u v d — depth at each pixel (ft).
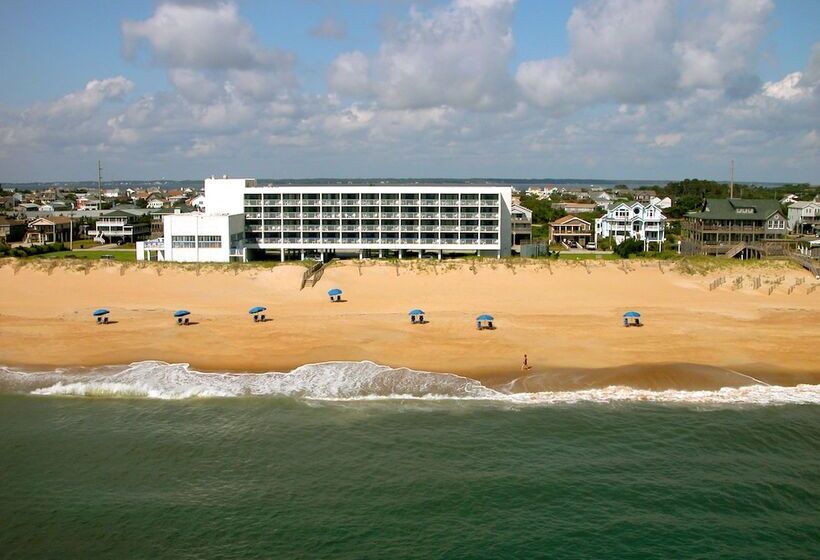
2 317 262.67
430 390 188.55
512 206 485.15
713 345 225.15
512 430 164.76
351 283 325.42
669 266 342.64
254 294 309.83
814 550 119.03
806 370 202.39
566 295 310.86
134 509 131.95
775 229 414.62
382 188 393.29
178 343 226.38
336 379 194.90
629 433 162.91
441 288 321.93
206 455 153.48
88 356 213.87
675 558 116.47
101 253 427.74
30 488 139.54
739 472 144.77
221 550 119.34
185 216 366.02
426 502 133.49
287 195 394.11
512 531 124.06
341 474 144.46
